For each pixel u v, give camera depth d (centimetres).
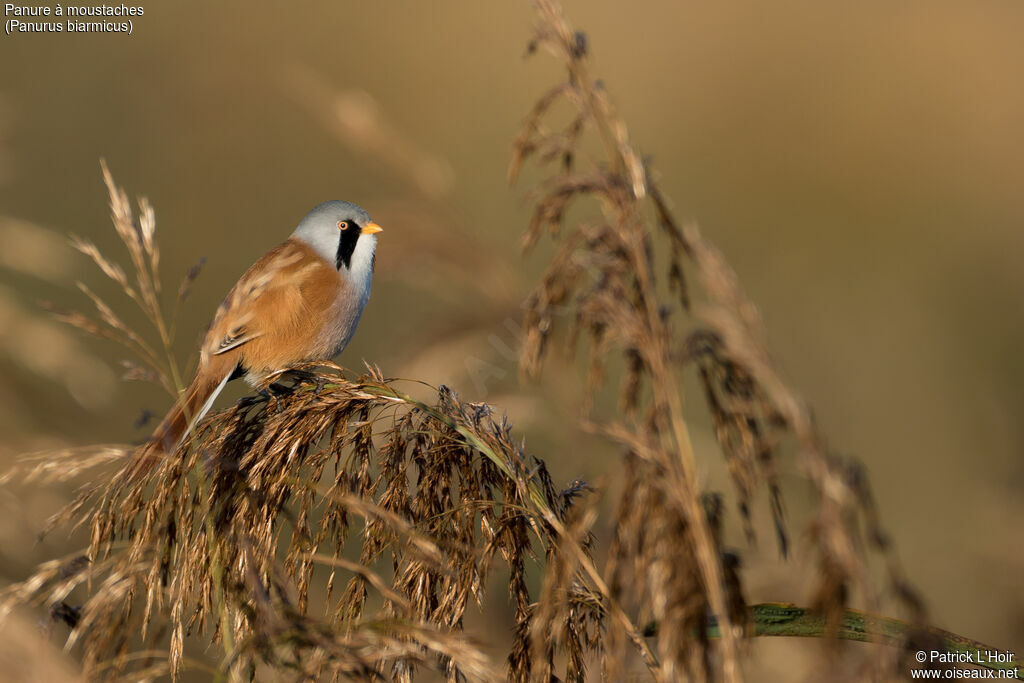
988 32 2484
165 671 424
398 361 941
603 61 2403
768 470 361
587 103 418
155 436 489
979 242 1941
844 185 2130
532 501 481
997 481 1130
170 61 1950
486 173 1866
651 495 376
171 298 1566
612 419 402
